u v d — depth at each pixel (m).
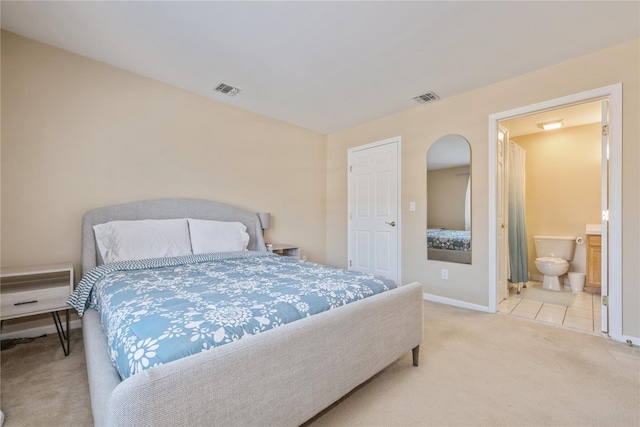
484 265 2.97
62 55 2.43
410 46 2.30
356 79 2.85
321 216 4.61
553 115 3.65
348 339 1.41
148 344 0.97
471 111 3.08
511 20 1.98
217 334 1.06
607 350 2.08
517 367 1.85
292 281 1.75
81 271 2.47
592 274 3.66
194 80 2.92
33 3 1.87
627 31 2.09
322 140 4.65
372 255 4.06
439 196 3.34
